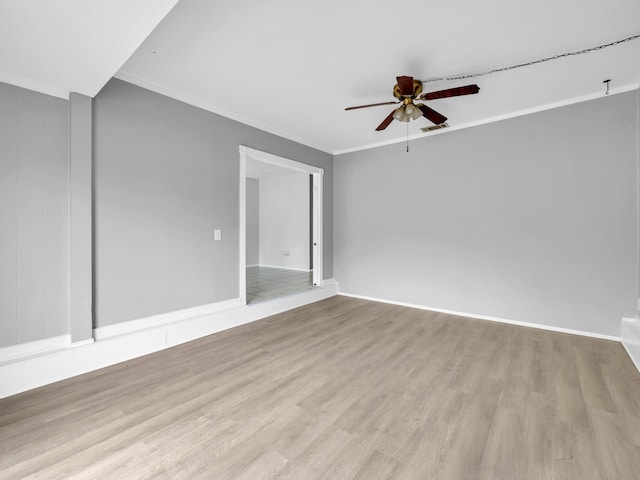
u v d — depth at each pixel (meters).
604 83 2.94
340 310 4.31
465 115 3.72
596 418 1.84
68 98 2.40
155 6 1.47
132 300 2.80
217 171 3.49
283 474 1.42
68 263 2.43
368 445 1.61
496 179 3.76
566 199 3.33
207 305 3.40
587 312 3.24
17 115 2.20
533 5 1.88
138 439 1.65
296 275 6.68
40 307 2.31
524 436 1.68
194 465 1.47
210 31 2.14
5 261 2.17
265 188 8.28
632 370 2.46
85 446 1.60
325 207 5.18
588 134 3.19
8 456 1.52
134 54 2.43
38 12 1.49
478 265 3.92
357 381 2.30
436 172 4.23
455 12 1.95
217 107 3.46
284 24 2.07
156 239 2.96
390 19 2.02
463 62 2.55
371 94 3.17
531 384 2.25
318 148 5.00
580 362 2.61
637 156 2.95
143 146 2.86
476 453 1.55
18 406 1.96
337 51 2.39
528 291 3.58
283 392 2.14
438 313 4.15
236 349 2.92
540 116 3.45
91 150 2.51
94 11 1.50
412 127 4.11
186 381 2.30
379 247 4.83
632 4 1.87
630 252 3.02
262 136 4.04
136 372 2.44
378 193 4.82
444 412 1.91
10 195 2.18
